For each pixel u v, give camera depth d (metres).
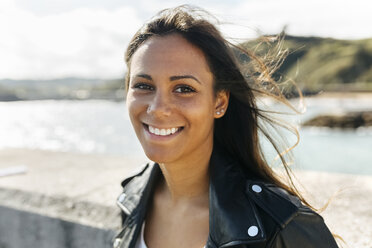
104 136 24.88
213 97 1.17
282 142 1.48
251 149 1.35
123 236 1.38
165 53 1.09
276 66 1.46
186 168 1.24
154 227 1.35
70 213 2.12
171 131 1.10
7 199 2.36
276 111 1.44
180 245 1.23
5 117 57.69
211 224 1.11
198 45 1.11
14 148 4.21
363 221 1.72
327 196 2.08
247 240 0.99
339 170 7.08
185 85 1.09
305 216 1.00
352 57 60.75
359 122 14.98
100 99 146.88
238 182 1.16
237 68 1.21
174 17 1.12
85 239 2.00
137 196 1.41
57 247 2.12
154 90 1.12
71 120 47.06
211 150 1.27
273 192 1.08
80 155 3.67
